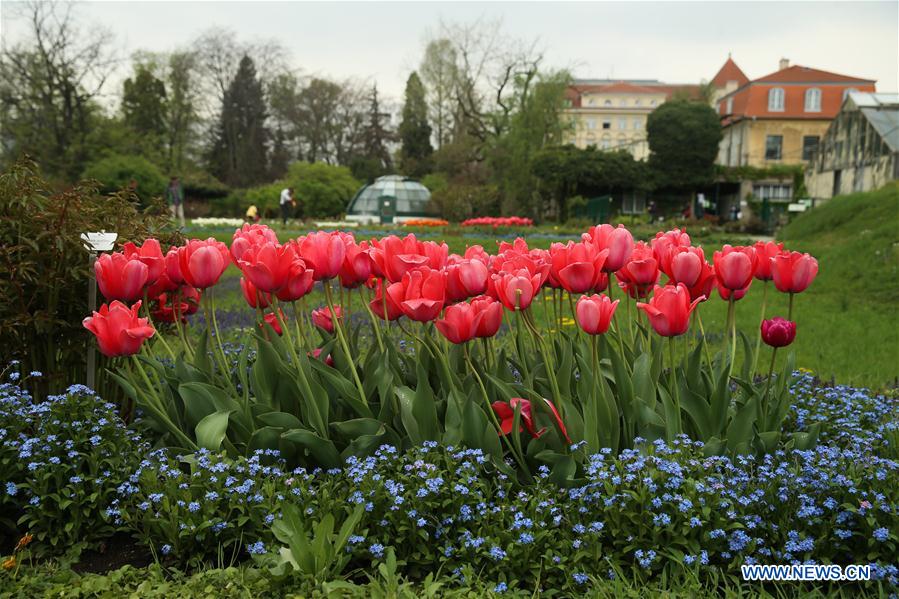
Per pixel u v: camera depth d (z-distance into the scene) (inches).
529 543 110.9
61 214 160.9
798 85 2488.9
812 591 107.3
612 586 106.8
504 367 147.9
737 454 134.5
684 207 2145.7
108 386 175.0
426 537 114.1
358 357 161.8
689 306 128.2
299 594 101.6
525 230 1206.3
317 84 2689.5
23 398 142.3
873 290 535.8
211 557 120.5
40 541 128.5
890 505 113.3
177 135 2317.9
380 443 135.6
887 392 220.4
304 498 121.0
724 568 114.7
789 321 139.6
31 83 1656.0
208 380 151.8
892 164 1393.9
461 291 132.0
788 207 1732.3
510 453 139.7
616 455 133.6
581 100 3828.7
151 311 175.0
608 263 133.3
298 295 134.0
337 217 2022.6
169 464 130.3
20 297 159.5
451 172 2149.4
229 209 2022.6
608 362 151.0
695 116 2062.0
